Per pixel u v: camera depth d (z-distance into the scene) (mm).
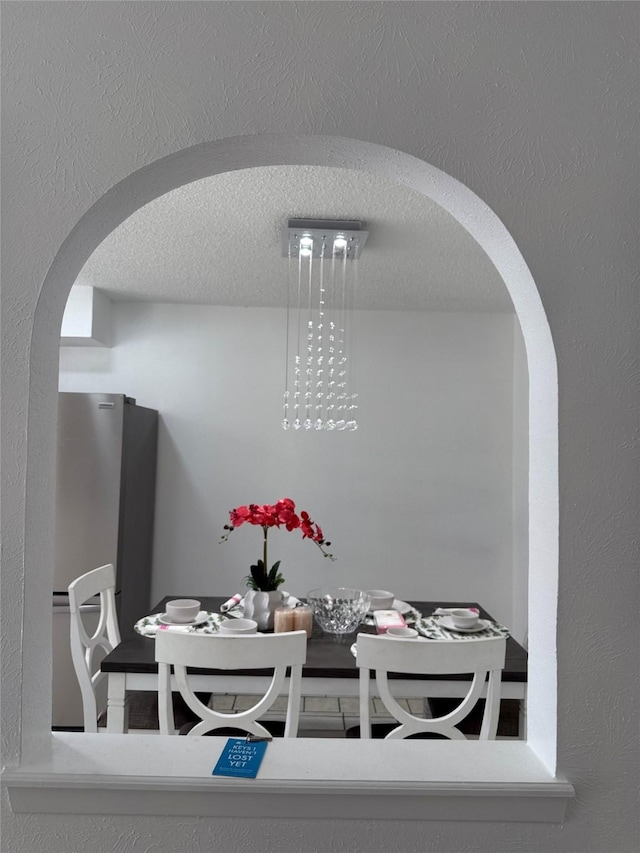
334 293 4148
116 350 4508
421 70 1177
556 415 1175
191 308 4539
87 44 1169
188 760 1222
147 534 4332
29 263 1171
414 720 1842
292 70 1167
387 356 4582
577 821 1162
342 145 1201
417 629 2729
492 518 4551
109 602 2789
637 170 1189
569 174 1185
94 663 3541
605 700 1161
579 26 1196
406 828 1163
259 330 4562
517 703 2600
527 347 1325
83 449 3779
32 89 1166
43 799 1151
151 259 3514
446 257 3371
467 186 1177
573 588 1164
